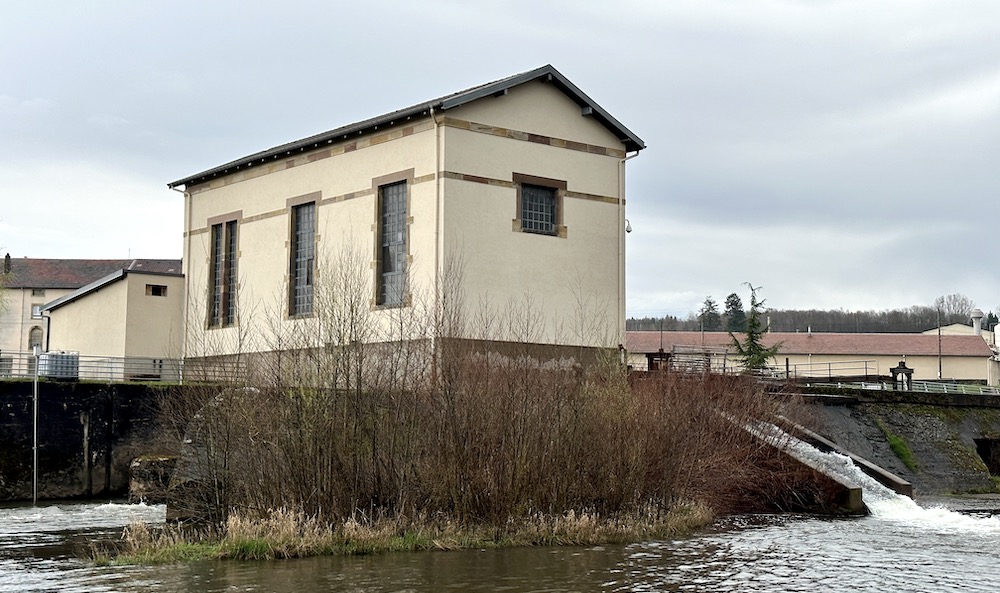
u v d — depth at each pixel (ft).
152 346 150.61
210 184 149.69
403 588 61.62
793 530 91.71
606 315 126.41
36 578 64.39
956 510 118.21
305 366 84.02
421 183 116.67
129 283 149.28
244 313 139.95
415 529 77.92
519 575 65.98
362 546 74.18
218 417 81.97
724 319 512.22
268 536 73.00
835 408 148.36
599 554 74.64
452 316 99.35
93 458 122.01
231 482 80.53
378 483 80.64
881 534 90.33
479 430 81.97
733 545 80.53
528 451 82.89
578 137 126.21
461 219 115.34
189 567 68.03
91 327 155.63
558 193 124.06
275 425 80.79
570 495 84.89
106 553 73.15
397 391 82.84
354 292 106.73
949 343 339.57
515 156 120.37
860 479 115.65
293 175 135.03
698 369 126.11
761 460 111.14
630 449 88.17
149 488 110.52
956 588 64.28
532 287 120.16
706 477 101.96
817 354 331.57
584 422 87.20
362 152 125.08
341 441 80.33
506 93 119.44
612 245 128.16
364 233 123.75
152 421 124.88
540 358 102.89
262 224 139.44
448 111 115.14
